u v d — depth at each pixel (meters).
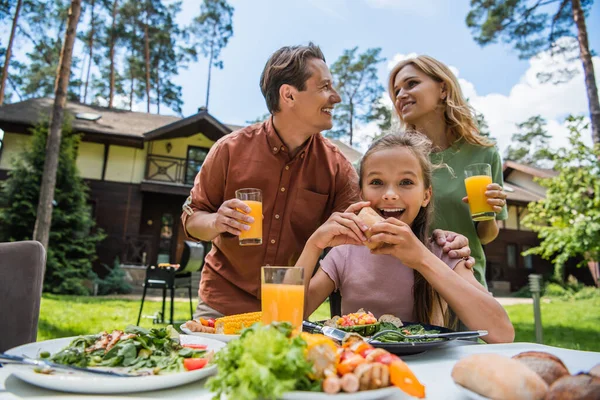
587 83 11.92
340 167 2.14
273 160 2.01
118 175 14.23
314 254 1.46
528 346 1.06
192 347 0.98
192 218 1.99
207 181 2.08
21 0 19.70
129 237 13.96
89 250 12.30
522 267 18.91
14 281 1.35
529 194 19.50
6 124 13.41
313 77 1.77
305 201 2.06
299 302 0.95
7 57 18.89
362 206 1.47
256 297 1.98
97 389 0.68
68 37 10.05
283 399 0.59
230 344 0.63
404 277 1.66
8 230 11.48
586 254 9.75
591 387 0.56
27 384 0.74
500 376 0.62
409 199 1.55
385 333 1.09
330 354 0.63
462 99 2.24
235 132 2.13
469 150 2.29
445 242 1.59
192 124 14.61
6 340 1.29
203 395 0.70
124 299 9.84
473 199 1.92
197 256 5.83
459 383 0.68
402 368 0.62
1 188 12.77
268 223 2.03
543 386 0.61
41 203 9.59
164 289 5.77
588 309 10.29
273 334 0.61
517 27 13.34
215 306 2.00
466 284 1.24
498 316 1.20
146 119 16.73
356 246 1.80
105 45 25.75
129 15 25.80
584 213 8.78
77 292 11.32
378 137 1.74
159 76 29.59
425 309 1.57
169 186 14.08
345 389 0.59
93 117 15.19
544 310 10.23
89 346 0.95
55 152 9.82
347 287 1.71
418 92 2.20
